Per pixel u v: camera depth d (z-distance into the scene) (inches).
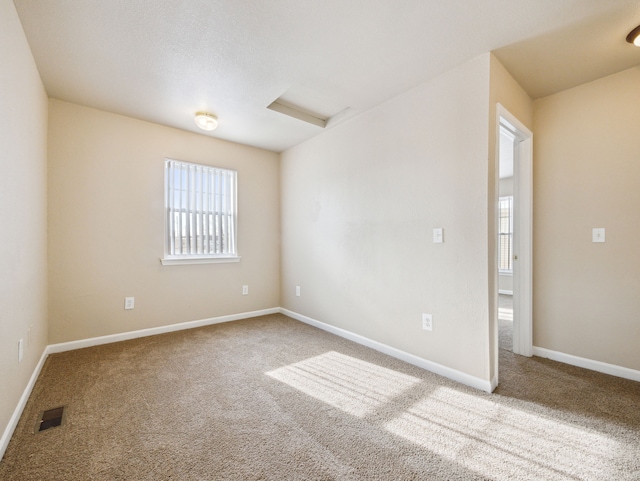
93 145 106.9
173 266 125.5
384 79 87.5
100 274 108.4
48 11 61.2
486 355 74.6
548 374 83.7
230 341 113.0
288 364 91.7
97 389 75.4
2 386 53.2
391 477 47.1
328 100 104.0
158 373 85.0
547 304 95.6
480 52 74.9
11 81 58.8
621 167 82.6
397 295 96.5
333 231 123.7
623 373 81.8
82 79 87.9
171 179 125.6
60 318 100.7
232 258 142.2
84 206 105.1
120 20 64.1
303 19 64.1
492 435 57.6
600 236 86.0
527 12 61.1
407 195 93.5
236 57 77.7
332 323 124.5
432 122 86.6
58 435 57.2
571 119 91.1
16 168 62.7
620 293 82.8
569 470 48.6
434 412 65.5
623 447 53.8
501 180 223.9
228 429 59.6
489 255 74.9
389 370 87.1
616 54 74.6
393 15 62.7
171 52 75.5
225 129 126.4
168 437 57.0
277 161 160.4
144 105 104.7
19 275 64.7
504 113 79.7
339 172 120.6
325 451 53.3
